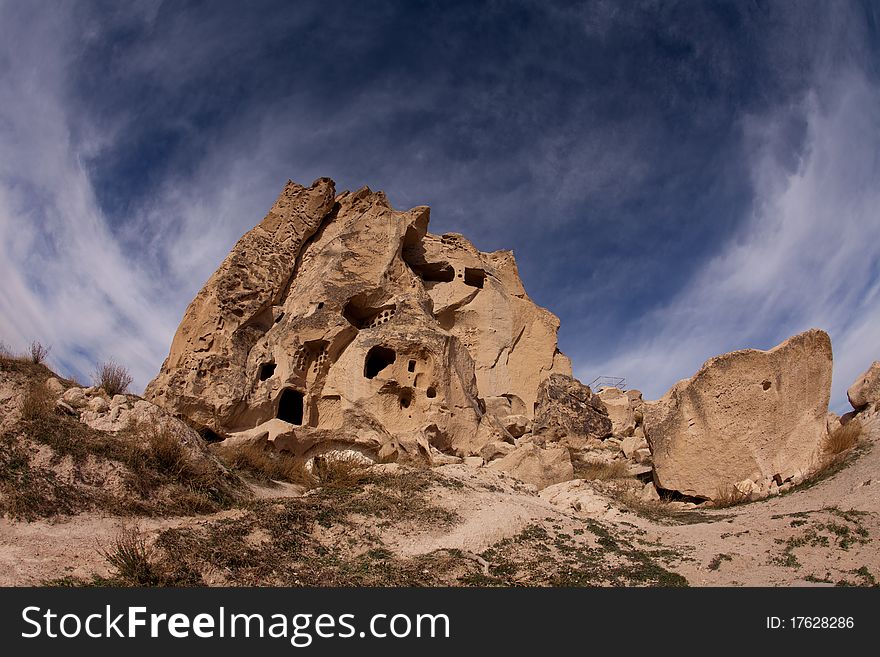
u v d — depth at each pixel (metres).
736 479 18.61
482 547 12.91
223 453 17.52
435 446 23.92
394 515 13.88
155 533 11.34
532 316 34.50
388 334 25.41
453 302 32.78
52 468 12.64
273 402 24.50
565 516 15.35
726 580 11.42
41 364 16.81
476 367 32.06
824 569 11.56
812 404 19.19
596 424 30.41
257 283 27.34
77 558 10.45
